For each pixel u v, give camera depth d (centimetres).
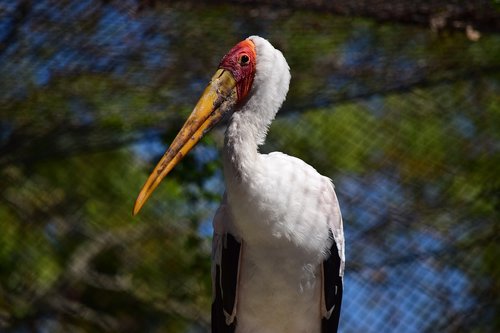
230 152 829
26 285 1557
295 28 1173
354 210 1404
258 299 856
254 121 845
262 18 1153
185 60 1191
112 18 1134
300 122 1428
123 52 1175
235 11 1138
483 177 1407
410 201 1404
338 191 1413
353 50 1208
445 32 1132
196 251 1448
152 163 1370
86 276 1563
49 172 1545
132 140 1292
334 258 866
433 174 1418
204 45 1180
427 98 1406
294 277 847
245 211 823
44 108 1236
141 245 1546
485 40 1200
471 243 1382
